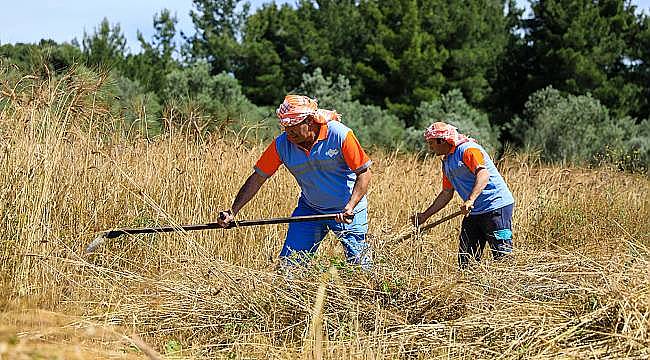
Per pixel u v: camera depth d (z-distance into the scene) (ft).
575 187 42.80
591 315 19.40
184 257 24.27
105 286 24.21
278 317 21.58
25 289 23.89
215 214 29.96
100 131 29.94
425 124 131.13
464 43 176.96
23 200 24.70
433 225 28.02
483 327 20.08
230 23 220.02
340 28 181.47
